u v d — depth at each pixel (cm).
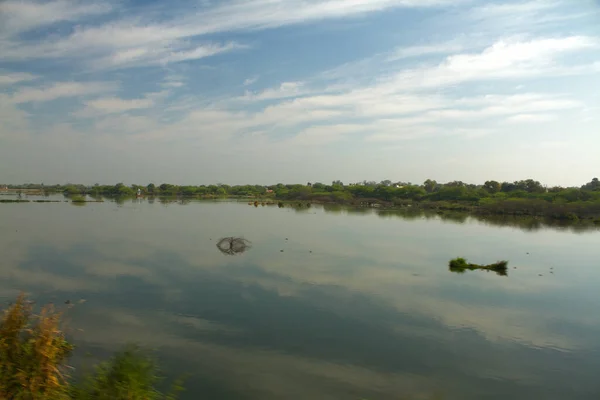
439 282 3234
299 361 1780
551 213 10106
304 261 3934
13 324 938
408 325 2252
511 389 1606
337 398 1496
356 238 5728
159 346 1873
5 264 3497
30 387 859
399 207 14025
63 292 2686
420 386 1608
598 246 5344
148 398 1012
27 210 9719
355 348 1934
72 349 1755
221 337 2012
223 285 2969
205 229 6419
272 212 10638
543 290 3067
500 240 5831
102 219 7756
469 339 2084
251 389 1531
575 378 1703
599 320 2398
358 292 2869
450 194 14238
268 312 2400
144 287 2870
